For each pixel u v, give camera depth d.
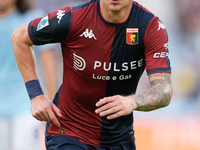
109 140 11.50
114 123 11.29
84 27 10.22
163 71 10.05
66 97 11.34
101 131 11.30
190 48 36.81
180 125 26.27
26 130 15.03
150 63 10.15
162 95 9.68
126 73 10.59
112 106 9.26
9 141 14.95
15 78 14.80
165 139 24.42
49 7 34.19
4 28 14.81
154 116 28.19
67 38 10.44
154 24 10.16
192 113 30.02
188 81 35.06
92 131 11.30
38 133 15.30
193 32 37.28
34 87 11.23
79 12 10.30
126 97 9.50
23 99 14.91
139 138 24.14
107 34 10.17
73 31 10.27
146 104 9.54
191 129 25.53
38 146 15.33
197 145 24.20
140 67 10.73
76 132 11.24
